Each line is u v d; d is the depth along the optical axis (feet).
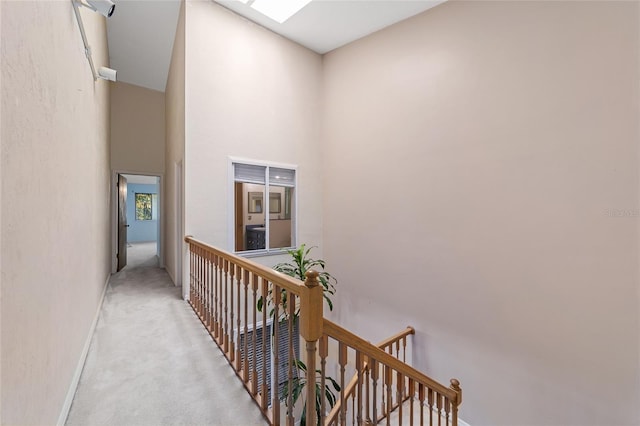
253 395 5.31
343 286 14.34
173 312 9.31
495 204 9.01
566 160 7.62
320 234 15.29
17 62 2.87
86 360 6.35
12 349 2.72
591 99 7.20
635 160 6.63
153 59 14.75
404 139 11.60
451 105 10.06
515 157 8.54
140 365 6.23
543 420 8.04
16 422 2.80
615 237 6.93
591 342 7.29
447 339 10.24
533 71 8.16
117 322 8.43
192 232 10.61
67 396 4.81
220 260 7.16
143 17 11.94
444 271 10.34
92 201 7.97
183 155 10.71
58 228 4.35
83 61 6.42
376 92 12.67
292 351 4.29
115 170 15.85
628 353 6.77
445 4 10.21
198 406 5.07
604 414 7.09
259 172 12.80
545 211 8.02
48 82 3.87
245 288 5.70
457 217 9.95
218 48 11.27
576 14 7.38
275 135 13.25
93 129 8.23
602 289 7.11
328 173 15.06
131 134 16.48
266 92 12.89
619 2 6.75
